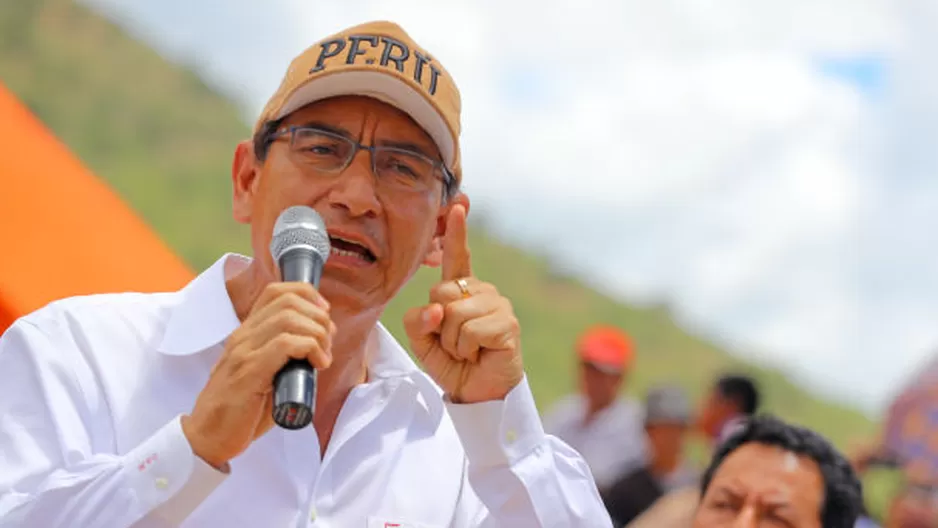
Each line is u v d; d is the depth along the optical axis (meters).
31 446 2.39
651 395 7.58
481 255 27.88
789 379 25.59
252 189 2.71
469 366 2.57
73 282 3.50
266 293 2.21
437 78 2.66
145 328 2.62
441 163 2.67
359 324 2.64
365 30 2.66
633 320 27.50
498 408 2.58
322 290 2.50
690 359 26.06
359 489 2.65
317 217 2.38
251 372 2.15
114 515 2.23
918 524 6.34
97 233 3.71
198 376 2.61
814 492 3.06
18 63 26.48
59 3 29.42
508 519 2.64
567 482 2.72
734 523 3.04
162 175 24.30
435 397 2.81
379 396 2.77
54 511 2.25
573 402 8.73
